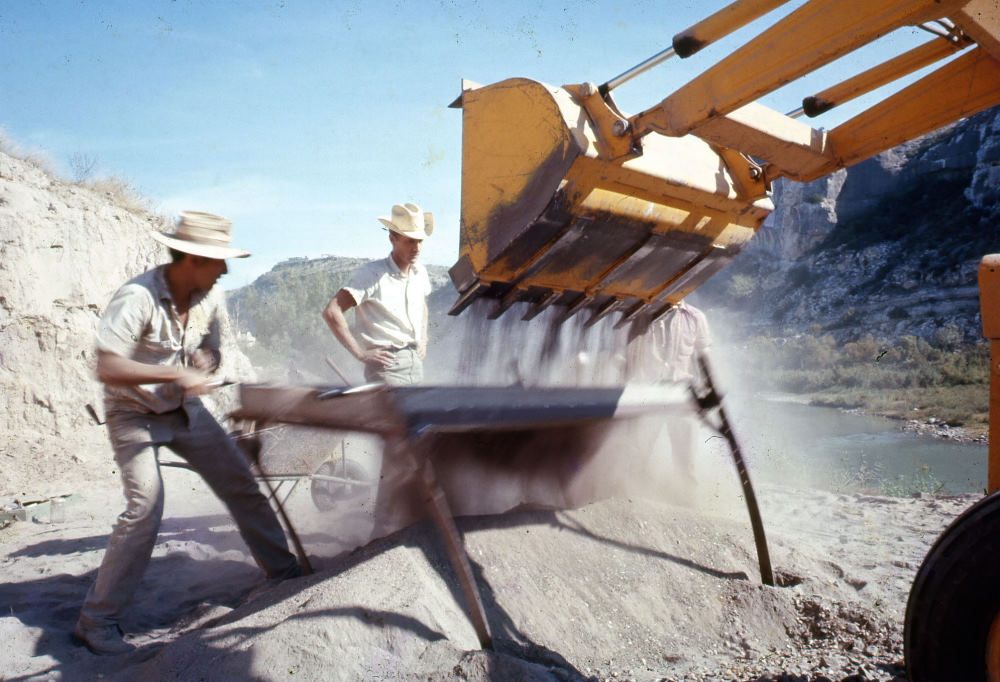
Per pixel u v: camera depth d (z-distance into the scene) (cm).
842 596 401
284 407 355
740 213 441
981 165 7762
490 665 278
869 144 383
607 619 366
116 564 347
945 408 2975
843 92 358
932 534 573
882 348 5141
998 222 7131
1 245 982
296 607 321
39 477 893
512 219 386
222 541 551
